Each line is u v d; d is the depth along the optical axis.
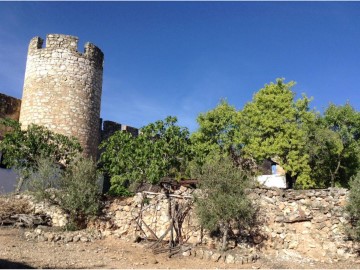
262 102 23.89
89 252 12.14
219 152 23.17
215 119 24.67
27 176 17.58
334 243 13.15
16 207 16.11
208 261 11.88
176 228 14.10
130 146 16.84
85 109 23.08
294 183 23.28
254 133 23.48
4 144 18.06
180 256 12.42
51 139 19.16
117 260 11.35
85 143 22.94
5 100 22.95
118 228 15.16
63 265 10.03
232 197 12.78
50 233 13.66
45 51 22.84
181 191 14.98
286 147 22.45
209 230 13.36
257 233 13.81
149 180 15.84
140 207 15.20
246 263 11.84
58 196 15.27
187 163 17.09
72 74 22.81
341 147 22.98
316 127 23.70
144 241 14.29
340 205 13.77
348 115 24.00
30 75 22.97
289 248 13.42
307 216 13.74
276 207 14.21
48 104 22.23
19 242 12.63
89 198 15.16
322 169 24.23
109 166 17.84
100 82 24.56
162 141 16.44
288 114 23.05
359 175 13.29
